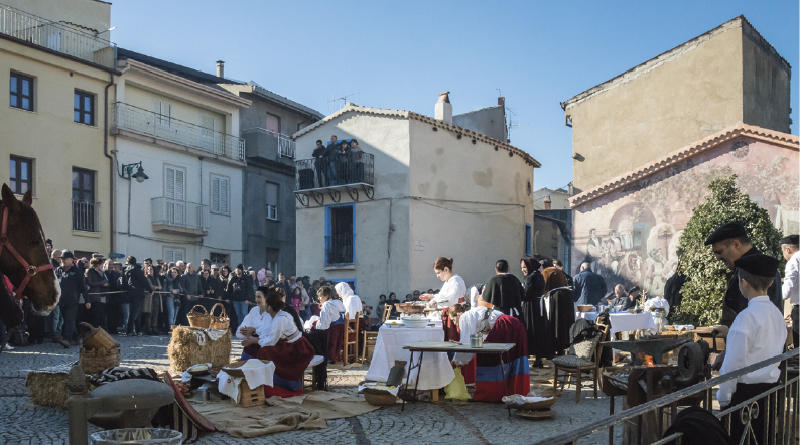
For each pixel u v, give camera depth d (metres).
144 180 23.88
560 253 32.50
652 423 4.47
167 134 24.95
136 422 4.65
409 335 8.33
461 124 29.83
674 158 20.70
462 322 7.97
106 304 15.64
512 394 7.66
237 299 17.81
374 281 23.02
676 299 14.62
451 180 24.17
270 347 7.97
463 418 6.84
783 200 19.06
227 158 26.81
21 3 22.20
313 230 24.61
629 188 21.61
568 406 7.57
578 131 26.19
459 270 24.03
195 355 9.70
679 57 23.88
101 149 22.62
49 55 21.23
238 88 28.20
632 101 24.88
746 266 3.96
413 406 7.53
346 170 23.50
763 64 24.28
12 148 20.30
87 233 21.91
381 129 23.50
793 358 4.60
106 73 22.88
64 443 5.54
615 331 10.62
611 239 21.78
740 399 3.93
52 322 13.43
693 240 15.25
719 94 23.02
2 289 4.85
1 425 6.18
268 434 6.04
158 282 16.53
